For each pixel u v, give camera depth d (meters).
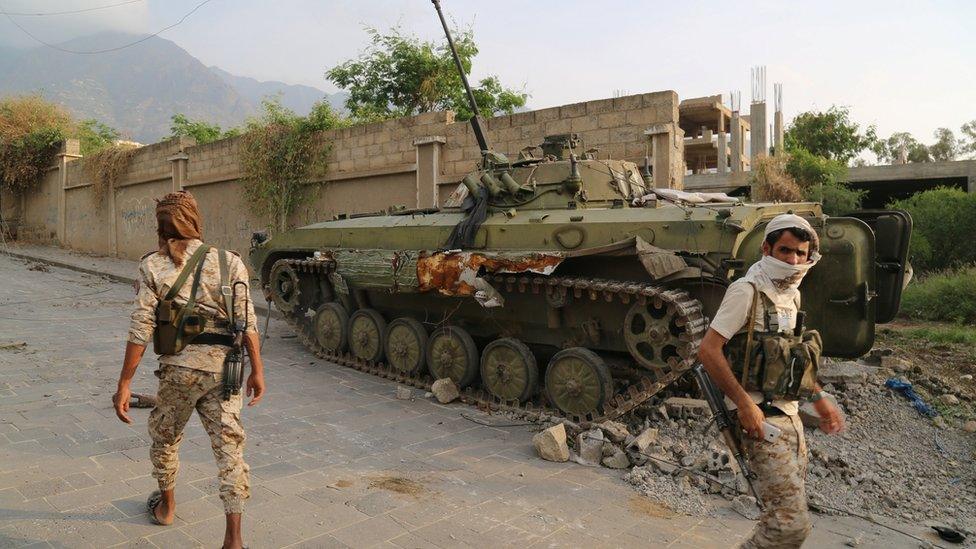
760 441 2.90
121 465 4.80
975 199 16.36
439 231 7.62
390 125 14.14
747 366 2.97
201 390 3.38
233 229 17.89
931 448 6.01
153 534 3.76
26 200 27.19
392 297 8.35
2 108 26.22
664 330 5.77
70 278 17.25
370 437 5.85
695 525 4.24
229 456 3.39
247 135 16.95
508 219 7.15
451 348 7.44
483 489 4.72
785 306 2.99
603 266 6.45
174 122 29.22
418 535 3.93
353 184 14.96
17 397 6.55
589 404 6.20
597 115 11.44
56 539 3.65
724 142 28.75
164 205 3.41
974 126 40.53
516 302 7.07
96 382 7.25
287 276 9.82
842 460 5.36
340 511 4.21
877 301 6.34
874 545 4.04
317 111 15.89
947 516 4.59
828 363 8.04
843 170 19.91
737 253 5.58
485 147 9.23
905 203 17.92
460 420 6.53
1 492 4.27
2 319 10.94
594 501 4.57
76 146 24.92
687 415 6.26
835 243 5.36
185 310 3.32
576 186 7.14
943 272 15.63
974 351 9.46
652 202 6.61
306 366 8.78
